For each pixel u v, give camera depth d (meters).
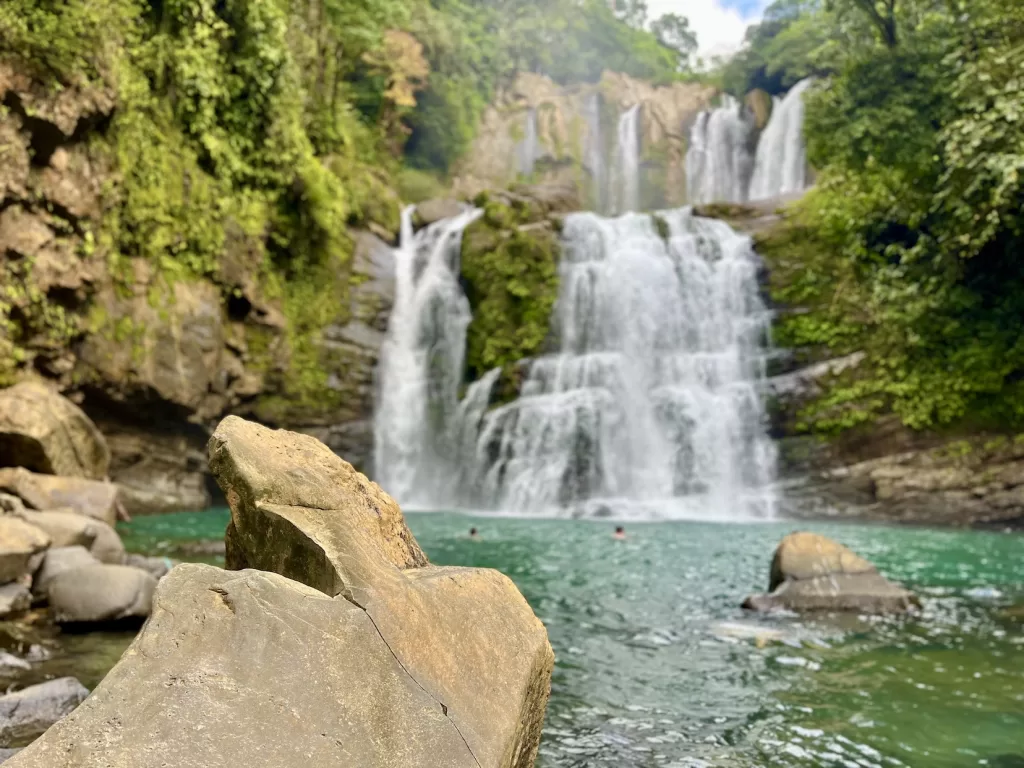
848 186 19.23
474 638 2.81
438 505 20.41
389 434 21.08
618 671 5.88
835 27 18.36
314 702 2.20
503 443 19.84
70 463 11.75
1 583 6.43
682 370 20.09
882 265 18.66
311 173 19.59
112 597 6.30
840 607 7.88
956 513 15.80
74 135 12.92
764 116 36.94
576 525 15.49
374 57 28.67
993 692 5.37
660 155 39.03
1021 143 13.11
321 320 20.08
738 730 4.68
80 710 1.99
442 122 33.84
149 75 15.33
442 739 2.28
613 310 21.38
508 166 36.56
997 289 16.77
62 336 12.99
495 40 38.91
